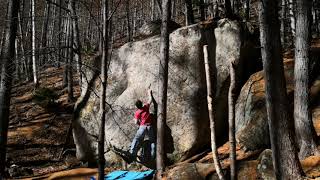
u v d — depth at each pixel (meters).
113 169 11.80
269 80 7.45
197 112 11.11
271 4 7.40
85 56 15.05
